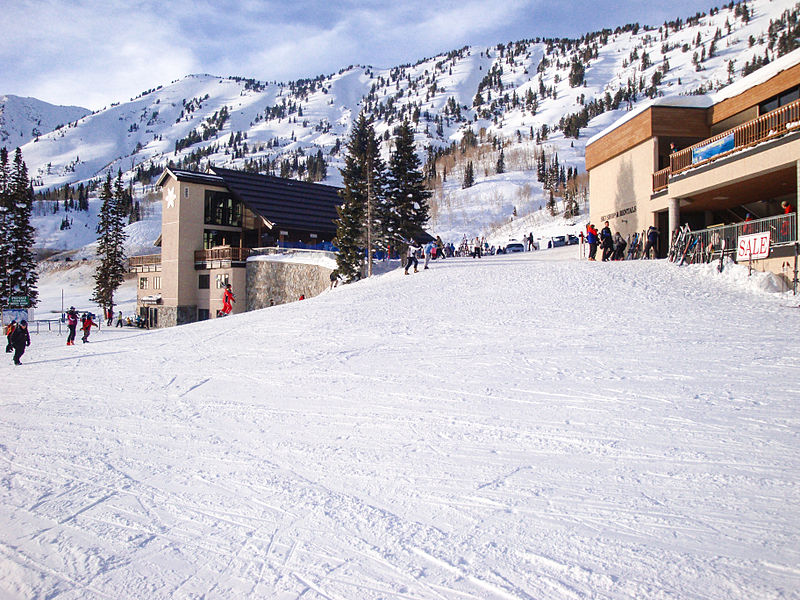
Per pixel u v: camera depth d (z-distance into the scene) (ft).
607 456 19.17
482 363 35.83
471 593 11.67
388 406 27.45
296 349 46.24
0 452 23.07
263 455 21.30
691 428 21.52
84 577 12.89
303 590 12.00
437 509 15.81
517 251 162.50
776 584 11.48
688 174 78.02
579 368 32.58
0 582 12.75
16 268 150.51
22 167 153.69
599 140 109.19
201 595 11.96
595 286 61.57
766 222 58.08
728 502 15.29
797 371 29.32
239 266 141.69
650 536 13.69
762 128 65.36
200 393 33.71
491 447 20.75
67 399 34.47
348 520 15.37
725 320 44.16
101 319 178.29
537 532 14.20
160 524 15.60
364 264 113.29
